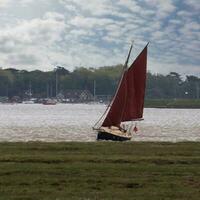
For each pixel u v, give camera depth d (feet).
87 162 277.64
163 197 206.59
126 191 215.51
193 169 260.62
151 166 266.77
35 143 379.96
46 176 240.53
